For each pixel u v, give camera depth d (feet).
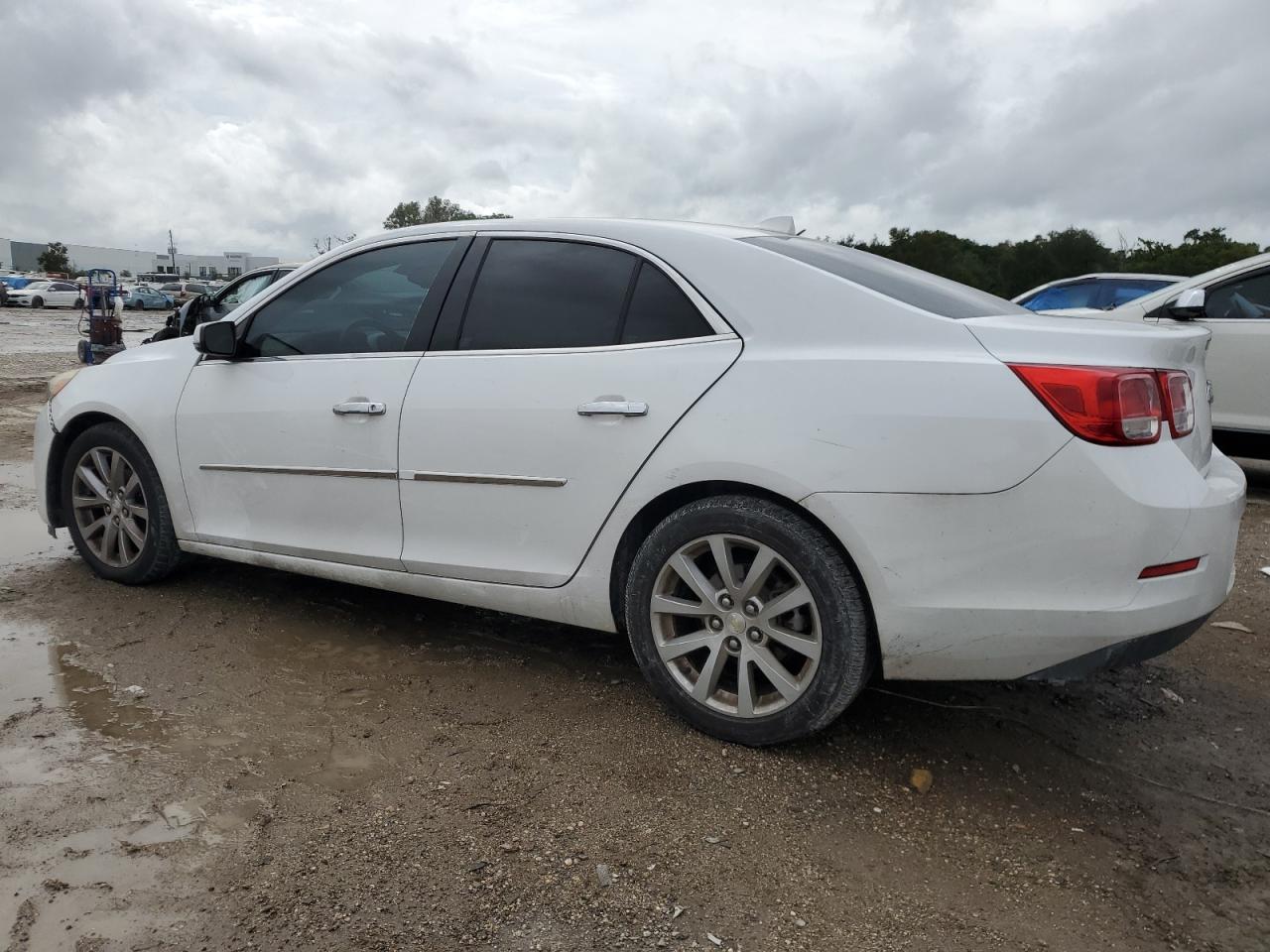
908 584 8.37
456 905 6.97
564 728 9.86
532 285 10.66
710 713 9.52
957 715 10.50
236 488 12.50
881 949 6.74
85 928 6.53
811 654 8.90
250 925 6.65
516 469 10.19
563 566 10.13
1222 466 9.91
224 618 12.78
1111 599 7.95
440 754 9.25
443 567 10.89
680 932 6.81
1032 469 7.98
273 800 8.27
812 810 8.47
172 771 8.69
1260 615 14.20
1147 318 23.30
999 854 7.98
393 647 12.00
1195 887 7.62
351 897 7.00
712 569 9.66
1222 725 10.58
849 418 8.50
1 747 9.02
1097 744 10.02
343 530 11.65
